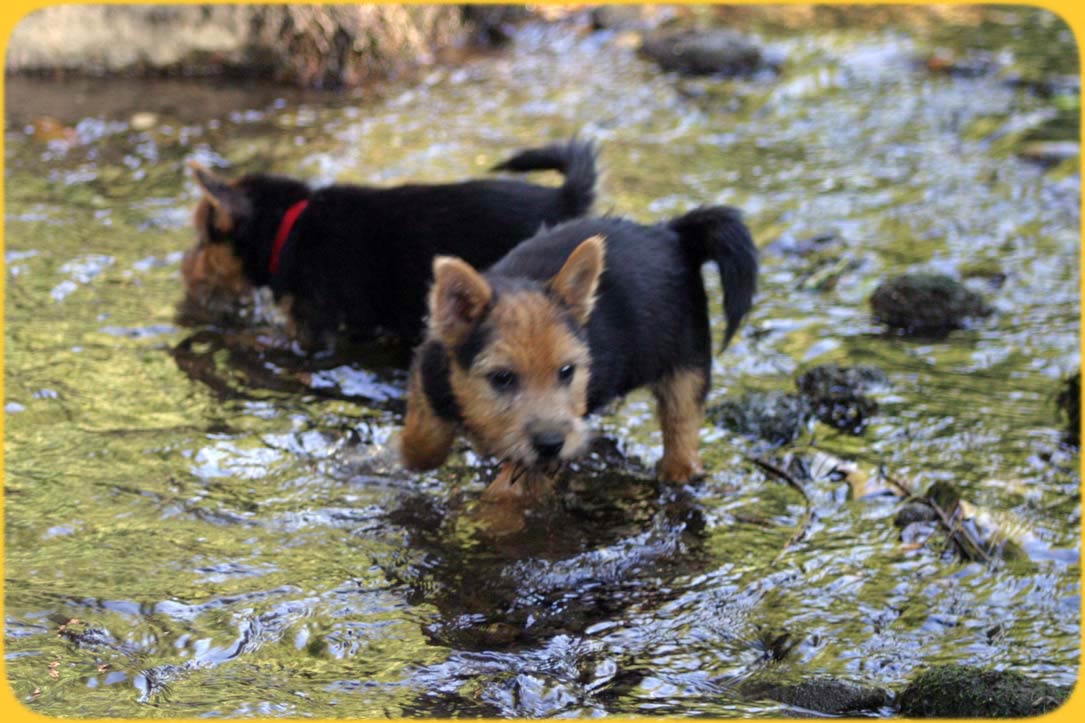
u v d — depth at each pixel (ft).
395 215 31.99
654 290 25.66
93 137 45.60
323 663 20.11
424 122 48.70
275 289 32.73
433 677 19.81
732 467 27.02
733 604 22.22
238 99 50.93
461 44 59.26
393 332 32.65
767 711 19.11
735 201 41.88
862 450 27.58
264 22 52.90
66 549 22.95
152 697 19.01
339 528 24.18
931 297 34.01
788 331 33.40
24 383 29.04
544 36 60.59
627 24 61.52
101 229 37.86
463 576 22.82
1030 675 20.13
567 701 19.25
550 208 31.73
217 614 21.20
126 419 27.84
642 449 27.84
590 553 23.75
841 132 48.93
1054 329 33.65
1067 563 23.48
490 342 22.76
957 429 28.45
